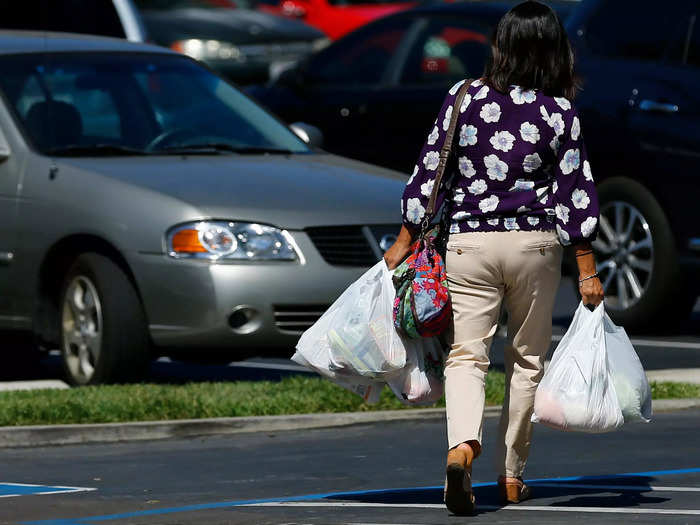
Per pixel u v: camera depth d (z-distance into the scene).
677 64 27.45
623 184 27.81
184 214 21.38
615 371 14.27
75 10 34.78
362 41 34.56
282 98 35.12
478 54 32.88
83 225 22.05
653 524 13.17
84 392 20.59
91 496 15.38
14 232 22.94
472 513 13.88
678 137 26.98
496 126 13.89
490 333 14.20
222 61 55.12
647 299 27.62
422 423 19.95
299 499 15.06
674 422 19.75
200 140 24.03
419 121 33.00
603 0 28.78
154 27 55.19
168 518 14.05
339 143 34.22
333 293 21.45
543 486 15.62
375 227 21.92
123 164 22.81
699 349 26.42
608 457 17.42
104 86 24.33
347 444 18.50
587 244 14.04
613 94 27.97
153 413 19.52
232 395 20.33
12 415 19.08
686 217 27.03
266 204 21.64
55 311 23.12
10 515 14.41
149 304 21.50
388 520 13.71
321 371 14.59
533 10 13.93
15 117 23.52
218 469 16.95
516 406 14.54
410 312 13.99
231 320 21.22
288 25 57.28
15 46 24.75
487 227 13.95
